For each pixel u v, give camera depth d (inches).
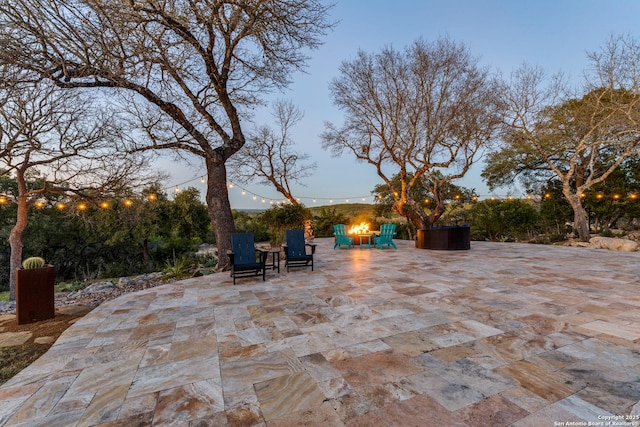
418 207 456.1
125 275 628.7
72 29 171.0
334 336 112.0
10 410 70.2
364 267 266.8
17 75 197.3
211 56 273.7
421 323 124.0
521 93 532.4
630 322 121.4
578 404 68.1
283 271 253.8
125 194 382.3
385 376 82.4
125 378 84.4
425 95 410.0
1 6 165.5
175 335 116.6
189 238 746.8
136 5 179.0
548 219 669.9
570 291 171.9
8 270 551.2
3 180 500.4
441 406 68.2
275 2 215.8
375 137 489.1
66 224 566.9
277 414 66.5
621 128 469.4
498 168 679.7
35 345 119.1
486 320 126.2
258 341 109.0
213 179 300.8
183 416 66.5
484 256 327.6
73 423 64.9
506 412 65.6
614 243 414.3
